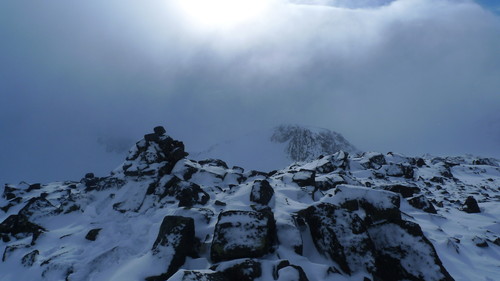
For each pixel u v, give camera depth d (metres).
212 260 8.38
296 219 10.23
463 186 28.14
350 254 8.61
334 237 9.02
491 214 17.39
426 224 14.16
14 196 24.47
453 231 14.05
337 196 11.07
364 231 9.09
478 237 12.71
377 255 9.29
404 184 18.56
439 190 25.84
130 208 15.01
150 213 13.83
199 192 14.82
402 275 8.79
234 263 7.56
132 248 10.45
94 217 15.03
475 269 10.42
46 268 10.02
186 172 18.47
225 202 12.93
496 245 12.68
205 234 9.68
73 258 10.43
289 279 7.24
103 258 9.94
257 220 8.95
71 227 14.37
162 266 8.08
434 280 8.33
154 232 11.18
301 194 14.24
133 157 19.78
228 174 19.31
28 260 10.98
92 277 9.16
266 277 7.39
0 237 14.20
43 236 12.98
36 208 15.20
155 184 16.44
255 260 7.76
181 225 8.97
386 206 10.13
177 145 20.67
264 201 12.12
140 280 7.75
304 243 9.58
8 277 10.53
